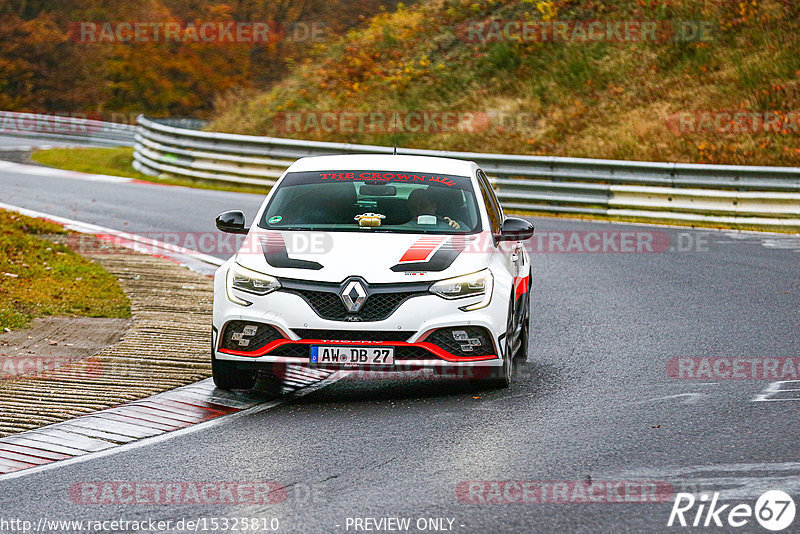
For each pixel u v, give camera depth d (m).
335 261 27.89
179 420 25.88
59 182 90.50
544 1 126.88
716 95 103.50
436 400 28.00
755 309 41.88
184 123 113.69
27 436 24.27
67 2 180.50
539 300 44.97
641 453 22.30
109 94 171.12
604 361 32.81
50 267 47.00
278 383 30.28
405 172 32.62
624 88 108.81
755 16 114.75
